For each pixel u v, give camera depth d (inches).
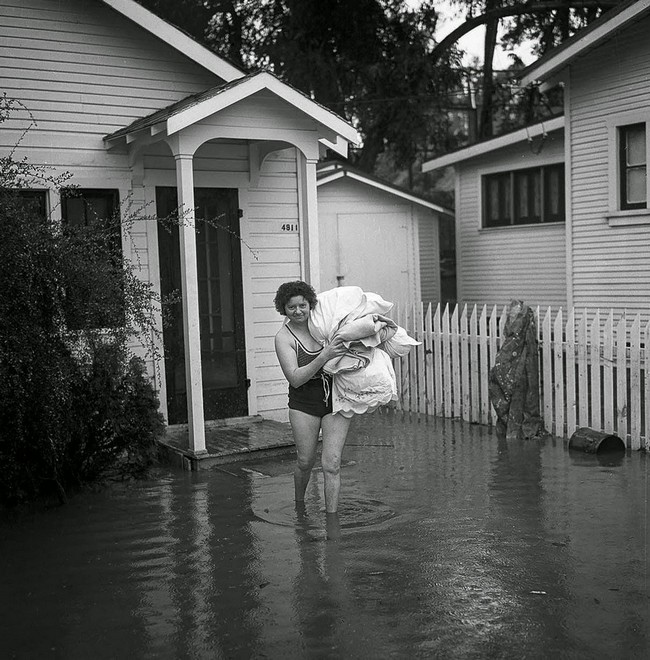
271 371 410.9
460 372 424.2
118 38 370.0
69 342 281.9
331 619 182.7
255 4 930.1
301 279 418.3
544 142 669.3
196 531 249.9
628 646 166.2
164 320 375.9
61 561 227.5
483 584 199.9
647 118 510.0
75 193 345.7
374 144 940.6
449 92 924.6
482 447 354.9
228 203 398.6
